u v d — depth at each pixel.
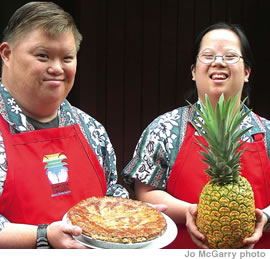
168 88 3.20
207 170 1.16
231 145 1.09
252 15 3.12
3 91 1.27
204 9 3.11
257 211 1.15
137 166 1.49
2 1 2.71
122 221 1.19
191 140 1.47
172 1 3.10
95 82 3.16
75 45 1.24
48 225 1.15
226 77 1.44
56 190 1.26
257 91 3.23
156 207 1.32
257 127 1.54
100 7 3.07
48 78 1.19
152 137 1.49
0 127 1.23
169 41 3.14
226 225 1.09
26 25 1.16
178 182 1.46
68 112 1.38
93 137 1.41
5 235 1.12
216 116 1.08
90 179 1.34
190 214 1.24
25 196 1.21
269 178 1.50
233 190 1.10
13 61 1.20
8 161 1.20
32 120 1.30
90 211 1.23
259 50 3.16
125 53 3.14
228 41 1.44
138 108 3.22
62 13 1.18
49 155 1.27
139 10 3.10
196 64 1.50
